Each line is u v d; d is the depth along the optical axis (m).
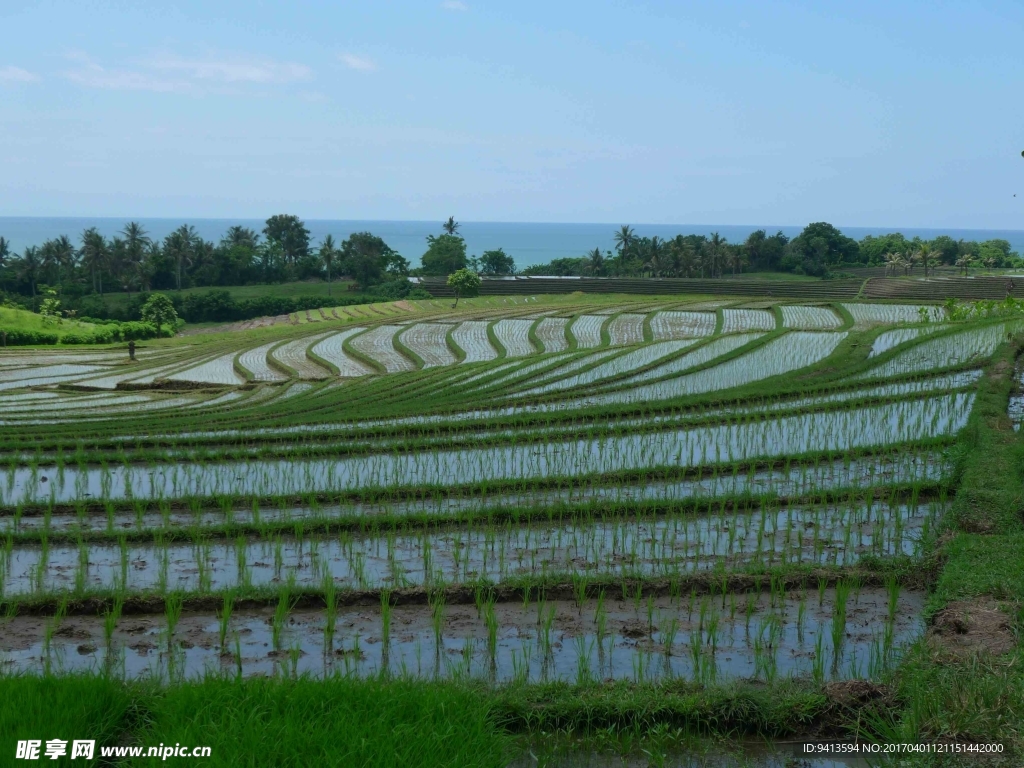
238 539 13.31
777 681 8.62
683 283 104.94
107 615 10.34
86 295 108.31
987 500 13.48
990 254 140.62
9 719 6.91
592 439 21.34
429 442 21.16
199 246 118.06
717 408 25.25
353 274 118.44
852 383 27.22
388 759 6.39
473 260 136.50
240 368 47.91
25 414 31.88
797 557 12.52
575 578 11.18
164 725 6.99
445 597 11.01
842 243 133.50
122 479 18.58
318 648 9.80
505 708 7.97
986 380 25.56
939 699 7.48
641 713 7.91
